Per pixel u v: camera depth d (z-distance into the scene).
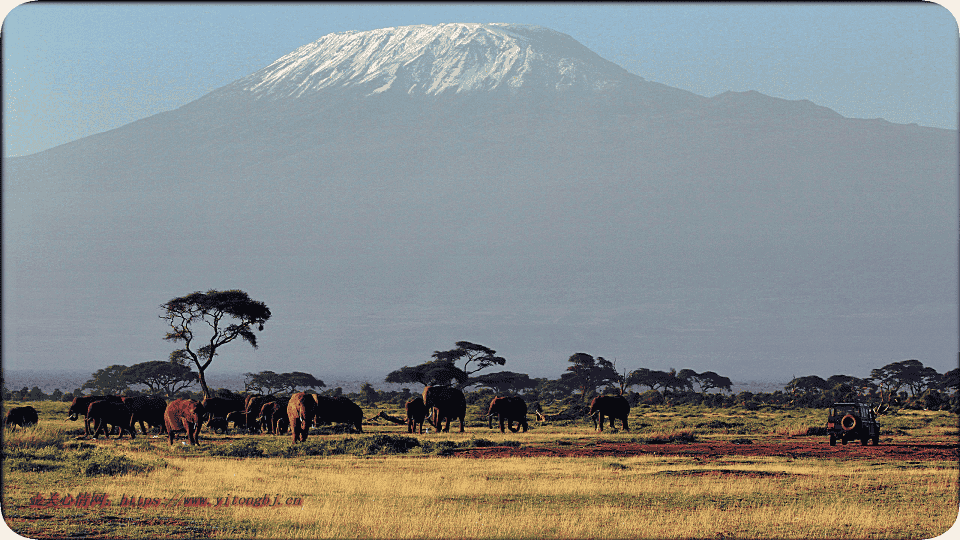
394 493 90.75
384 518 77.38
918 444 146.50
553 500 87.50
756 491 93.25
